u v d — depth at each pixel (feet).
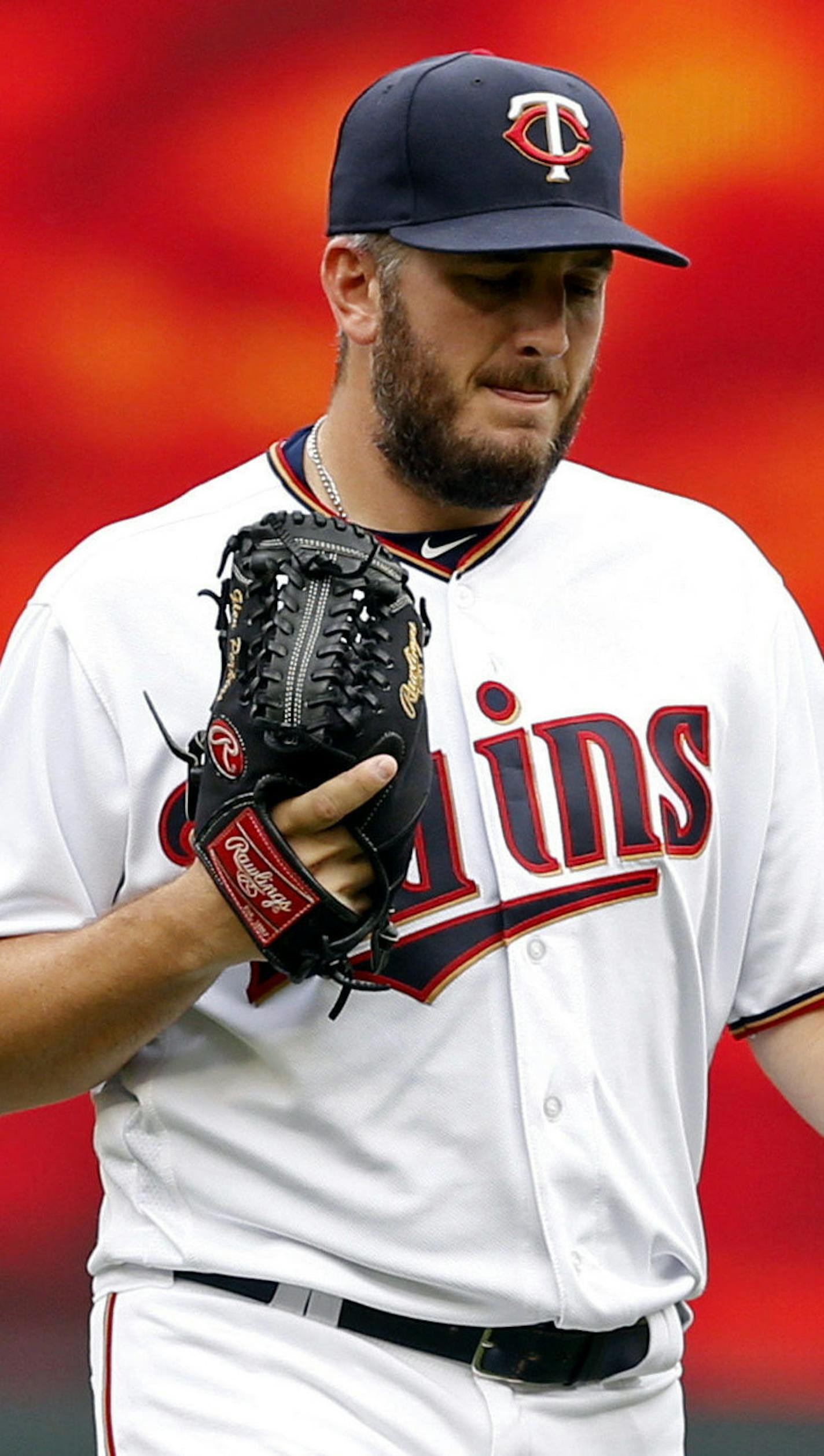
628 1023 32.07
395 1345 31.24
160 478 72.49
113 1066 31.07
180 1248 31.73
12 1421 62.28
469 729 32.07
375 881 28.86
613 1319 31.48
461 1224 30.94
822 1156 69.31
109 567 32.50
